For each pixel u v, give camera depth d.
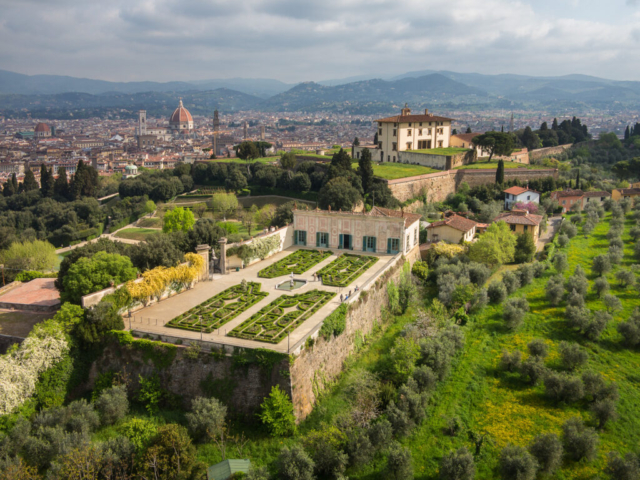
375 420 64.81
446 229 127.44
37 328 68.81
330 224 116.69
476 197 183.75
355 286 91.62
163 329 74.19
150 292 82.88
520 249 123.25
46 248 138.38
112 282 79.25
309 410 68.25
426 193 184.88
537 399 70.75
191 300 86.44
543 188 194.12
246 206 199.50
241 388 66.00
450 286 98.75
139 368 69.62
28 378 64.62
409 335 80.50
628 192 193.00
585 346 83.94
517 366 76.50
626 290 105.19
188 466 55.28
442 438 63.59
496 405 69.50
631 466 54.81
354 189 157.00
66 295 79.44
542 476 57.31
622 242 134.38
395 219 110.31
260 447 61.50
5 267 120.19
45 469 57.31
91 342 70.69
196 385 67.69
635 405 69.50
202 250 96.62
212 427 61.53
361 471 58.78
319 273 98.31
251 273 101.00
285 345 68.12
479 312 95.12
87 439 58.00
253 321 76.69
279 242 114.88
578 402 69.75
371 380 71.19
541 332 88.38
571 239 145.38
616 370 77.62
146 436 58.75
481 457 60.28
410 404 65.44
